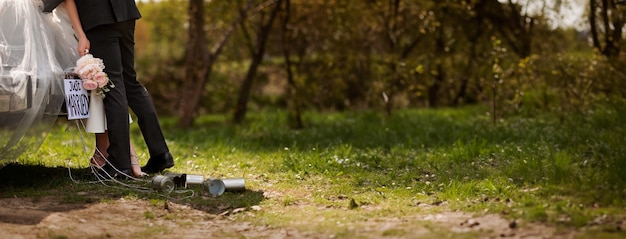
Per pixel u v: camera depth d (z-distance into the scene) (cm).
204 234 420
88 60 542
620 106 872
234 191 526
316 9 1266
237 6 1295
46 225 411
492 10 1242
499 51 999
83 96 554
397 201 490
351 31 1282
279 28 1347
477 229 393
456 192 502
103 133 593
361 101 1499
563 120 912
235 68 1506
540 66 1027
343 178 589
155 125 608
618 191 460
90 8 558
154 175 592
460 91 1470
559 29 1162
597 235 364
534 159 600
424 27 1183
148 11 1520
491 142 767
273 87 1650
